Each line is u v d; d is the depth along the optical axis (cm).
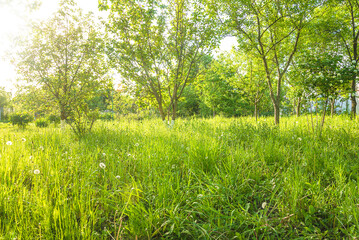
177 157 461
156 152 482
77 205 265
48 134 756
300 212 269
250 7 1030
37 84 995
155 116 1955
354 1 1209
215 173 387
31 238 210
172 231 231
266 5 1055
